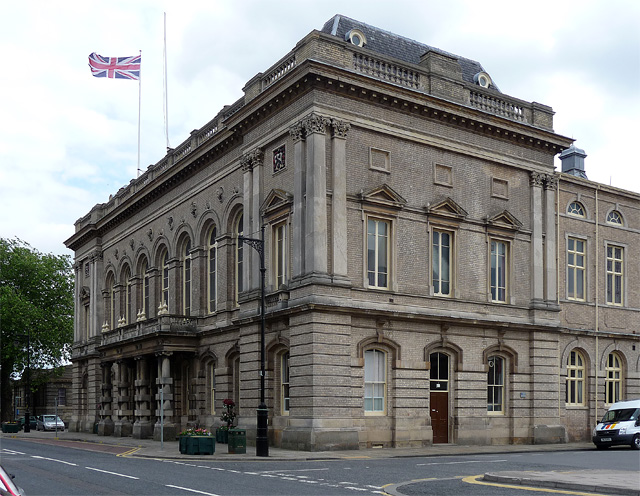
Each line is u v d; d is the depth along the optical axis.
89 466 23.36
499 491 16.03
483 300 35.84
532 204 38.59
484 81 40.25
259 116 35.19
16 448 34.91
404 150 34.19
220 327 38.16
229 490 16.48
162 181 45.78
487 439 34.94
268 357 33.38
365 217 32.47
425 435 32.66
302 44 32.50
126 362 46.38
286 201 32.69
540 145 39.00
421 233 34.19
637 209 45.34
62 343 72.44
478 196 36.56
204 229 41.84
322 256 30.77
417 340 33.09
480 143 36.81
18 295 69.38
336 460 26.08
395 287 32.84
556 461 25.03
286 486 17.36
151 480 18.78
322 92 31.77
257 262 34.84
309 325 30.19
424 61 36.00
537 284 37.94
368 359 31.98
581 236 41.72
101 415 50.78
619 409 34.44
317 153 31.30
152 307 47.66
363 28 37.91
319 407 29.64
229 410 34.81
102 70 49.00
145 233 49.75
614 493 15.03
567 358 40.06
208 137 40.59
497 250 37.22
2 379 73.19
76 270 62.75
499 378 36.41
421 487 17.00
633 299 44.22
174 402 41.84
